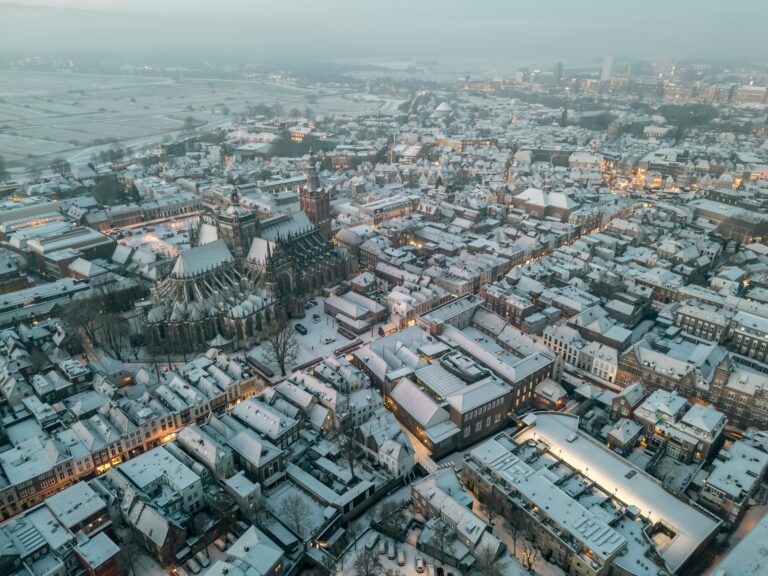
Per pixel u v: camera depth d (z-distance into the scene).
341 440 199.00
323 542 159.88
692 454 192.38
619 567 142.00
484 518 171.75
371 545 158.12
